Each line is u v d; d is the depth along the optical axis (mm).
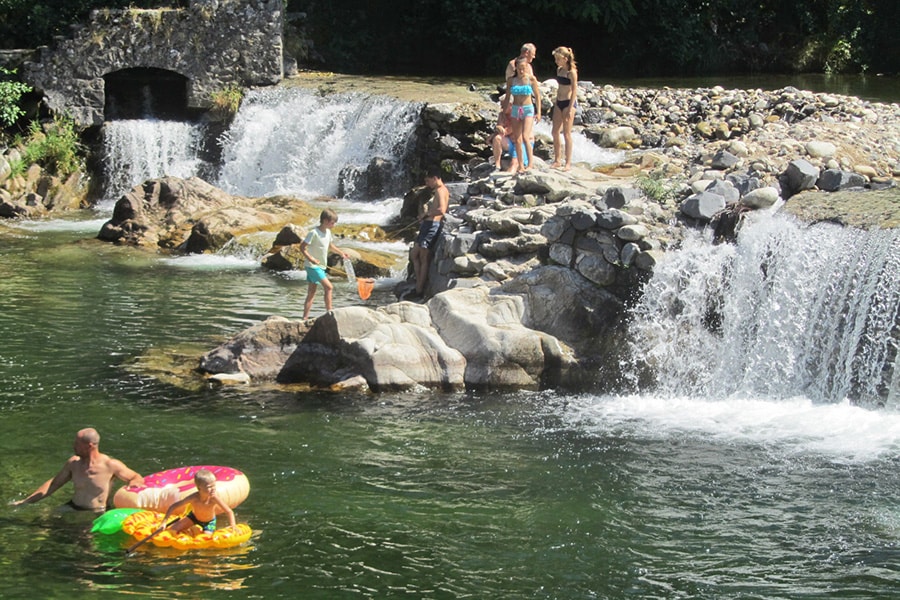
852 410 12469
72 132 26344
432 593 8125
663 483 10250
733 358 13336
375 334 13047
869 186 15539
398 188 24156
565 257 13922
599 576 8453
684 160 19078
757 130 20406
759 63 36094
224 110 26859
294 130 26094
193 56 27328
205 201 22188
